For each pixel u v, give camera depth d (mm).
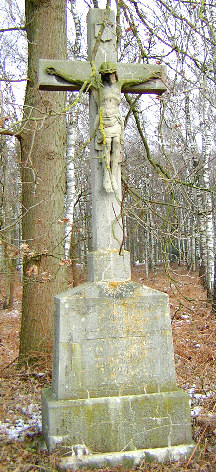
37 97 7566
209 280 13977
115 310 4395
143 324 4441
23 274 7617
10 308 16297
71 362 4246
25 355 7301
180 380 6117
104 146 4113
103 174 4668
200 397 5438
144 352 4406
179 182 5918
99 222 4652
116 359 4340
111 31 4910
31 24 7773
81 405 4156
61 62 4746
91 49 4914
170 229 7027
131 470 3990
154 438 4238
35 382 6504
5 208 12203
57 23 7746
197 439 4453
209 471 3906
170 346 4465
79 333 4297
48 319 7441
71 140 11250
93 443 4137
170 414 4301
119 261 4574
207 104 9203
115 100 4648
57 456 4035
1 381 6504
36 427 4816
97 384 4273
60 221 6871
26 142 7633
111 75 4535
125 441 4191
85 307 4336
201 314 11398
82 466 3996
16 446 4320
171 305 12656
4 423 4973
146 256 24422
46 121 7539
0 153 7715
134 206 5762
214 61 5785
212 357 7156
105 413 4191
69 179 11102
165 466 4035
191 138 11594
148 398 4285
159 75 4980
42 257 7477
